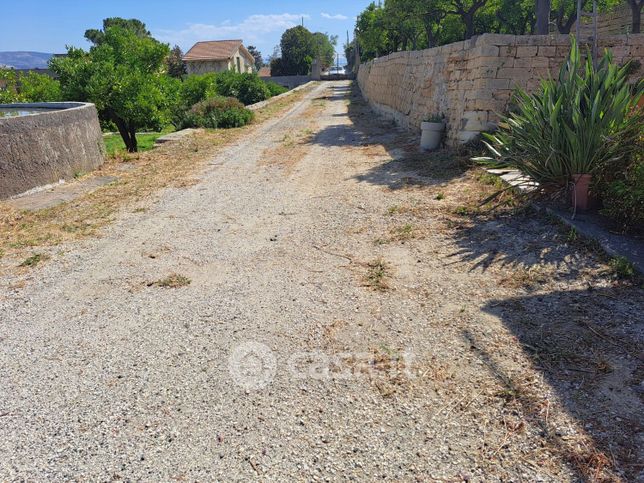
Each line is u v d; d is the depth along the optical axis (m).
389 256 4.39
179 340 3.16
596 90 4.76
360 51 59.38
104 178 8.08
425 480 2.02
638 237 4.11
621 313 3.13
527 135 5.05
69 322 3.46
